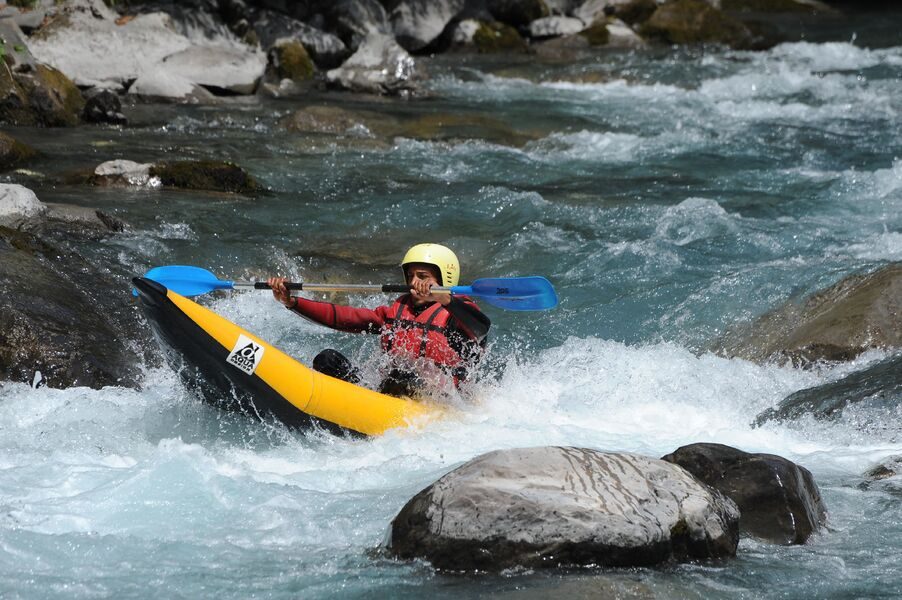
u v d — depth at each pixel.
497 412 19.67
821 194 33.72
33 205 26.08
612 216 31.33
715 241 29.03
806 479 15.06
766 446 18.48
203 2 53.44
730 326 24.16
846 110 48.56
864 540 14.22
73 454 16.75
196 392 18.64
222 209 30.34
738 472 14.70
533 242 29.14
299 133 41.12
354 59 53.28
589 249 28.67
